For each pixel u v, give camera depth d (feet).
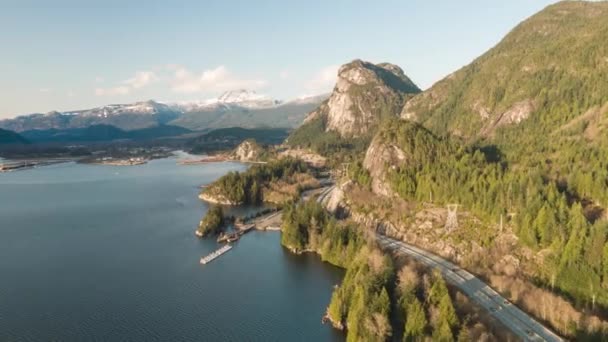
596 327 404.77
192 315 510.58
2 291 573.33
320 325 487.20
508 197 627.46
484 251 590.55
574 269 499.10
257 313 514.68
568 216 558.15
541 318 441.68
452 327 414.62
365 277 492.54
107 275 627.46
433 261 594.24
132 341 458.91
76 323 492.95
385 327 428.56
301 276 618.44
